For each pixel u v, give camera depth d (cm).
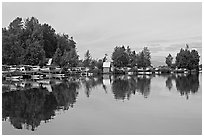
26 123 1352
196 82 4197
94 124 1323
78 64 8519
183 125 1298
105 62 9875
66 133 1169
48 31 8825
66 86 3459
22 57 6147
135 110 1688
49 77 5869
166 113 1584
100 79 5319
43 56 6688
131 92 2714
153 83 4009
